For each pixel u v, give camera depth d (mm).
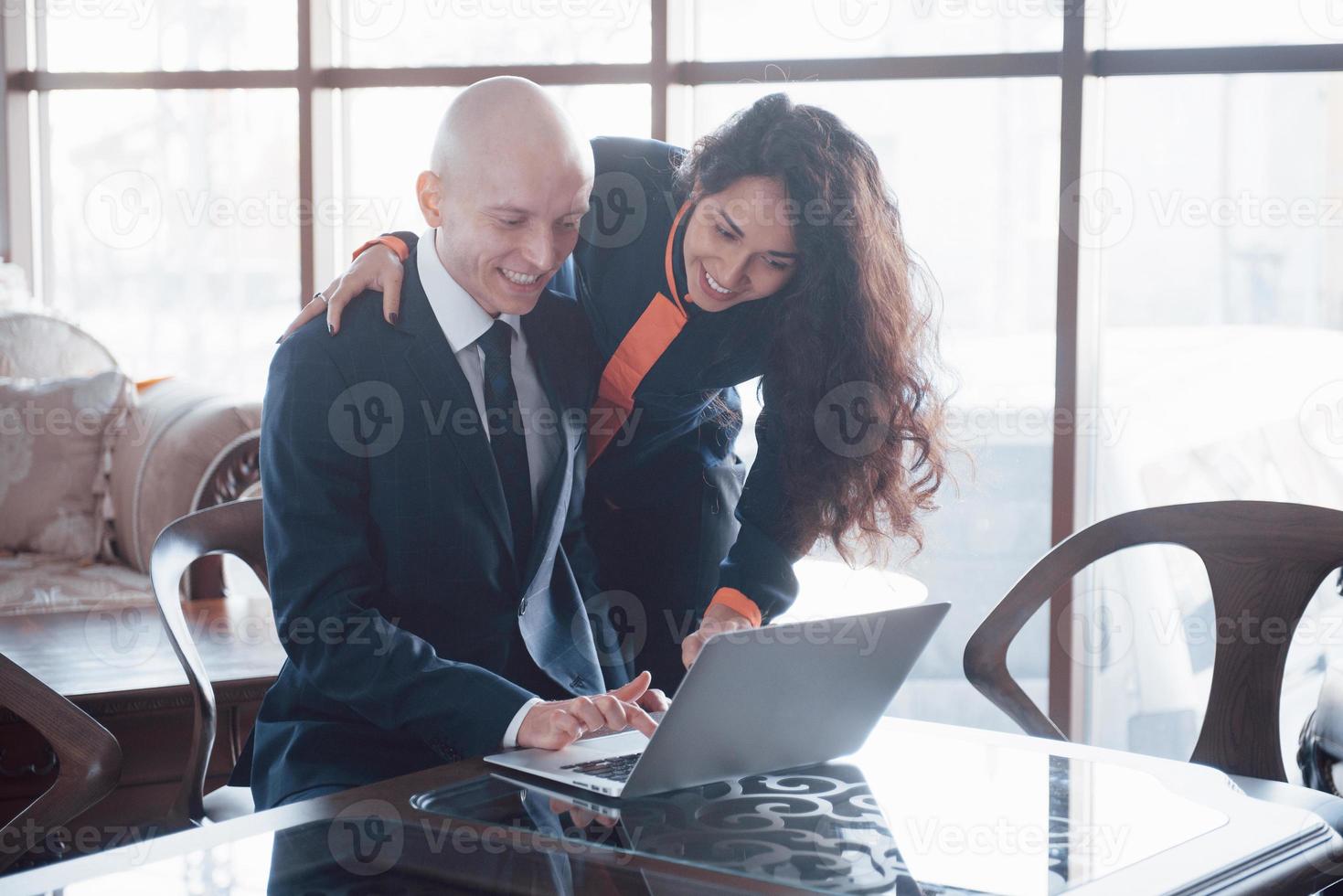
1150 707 3305
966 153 3381
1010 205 3357
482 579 1637
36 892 929
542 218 1592
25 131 4191
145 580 3242
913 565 3340
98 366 3777
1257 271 3230
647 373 1908
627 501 2018
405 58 3828
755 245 1831
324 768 1511
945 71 3354
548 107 1598
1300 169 3186
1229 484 3293
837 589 2021
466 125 1566
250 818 1085
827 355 1917
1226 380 3281
